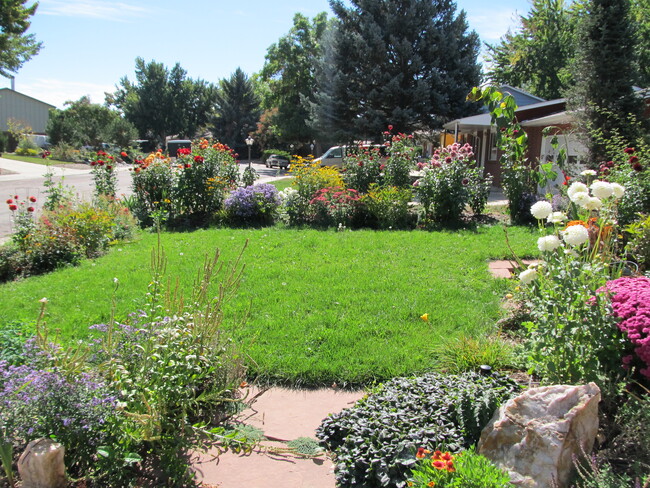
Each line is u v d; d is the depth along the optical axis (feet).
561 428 7.48
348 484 8.46
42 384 8.03
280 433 10.14
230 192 38.55
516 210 34.37
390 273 21.06
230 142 187.42
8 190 62.13
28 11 87.97
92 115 157.69
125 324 11.12
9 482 7.63
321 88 88.53
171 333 9.72
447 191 33.91
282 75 130.00
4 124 182.39
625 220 22.15
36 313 16.93
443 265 22.44
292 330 14.90
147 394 9.07
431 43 79.77
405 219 34.83
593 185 11.30
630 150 30.37
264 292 18.53
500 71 112.98
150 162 39.06
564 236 9.86
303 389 12.07
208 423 10.25
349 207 35.14
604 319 9.43
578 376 9.33
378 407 9.94
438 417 9.37
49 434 7.92
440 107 77.25
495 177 63.82
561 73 98.12
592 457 7.43
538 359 10.34
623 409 8.70
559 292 9.72
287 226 35.45
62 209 29.58
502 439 7.95
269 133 167.43
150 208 37.93
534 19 107.34
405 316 15.90
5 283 22.77
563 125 46.19
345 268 22.02
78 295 18.80
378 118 78.07
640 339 9.09
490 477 6.75
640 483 7.13
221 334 11.68
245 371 11.51
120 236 30.96
